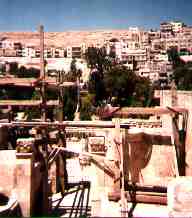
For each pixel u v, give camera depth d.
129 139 16.27
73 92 51.03
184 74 109.94
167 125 17.89
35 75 104.81
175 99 17.38
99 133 26.27
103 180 15.84
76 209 18.91
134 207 14.85
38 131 17.97
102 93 71.56
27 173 15.05
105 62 112.50
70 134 28.45
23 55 196.50
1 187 15.63
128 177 16.11
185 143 16.55
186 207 11.73
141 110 16.09
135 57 168.12
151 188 15.55
